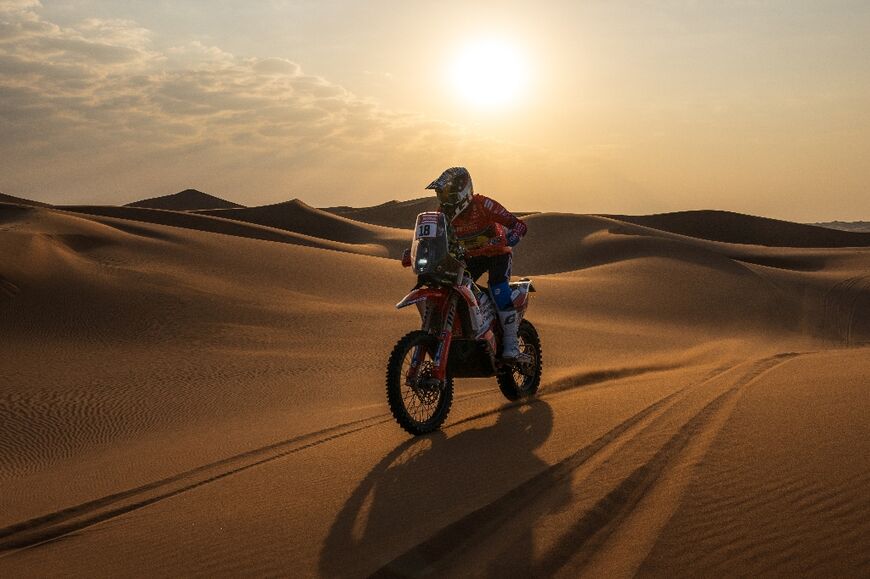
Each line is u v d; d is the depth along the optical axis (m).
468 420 7.21
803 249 90.44
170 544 4.16
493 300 7.71
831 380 7.36
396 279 40.97
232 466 6.10
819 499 3.78
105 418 11.35
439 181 7.29
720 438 5.12
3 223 43.22
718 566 3.20
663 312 35.94
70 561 4.09
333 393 12.13
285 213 127.88
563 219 82.25
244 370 15.46
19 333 21.34
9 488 7.02
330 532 4.08
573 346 20.06
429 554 3.67
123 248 38.09
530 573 3.33
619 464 4.81
